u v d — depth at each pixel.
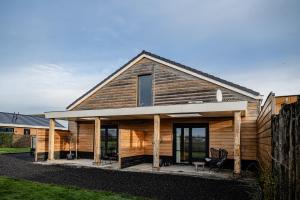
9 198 5.84
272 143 5.08
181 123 13.40
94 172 10.39
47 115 13.73
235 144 9.47
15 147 24.91
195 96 12.88
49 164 12.68
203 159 12.68
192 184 8.12
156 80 13.99
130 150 12.38
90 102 15.84
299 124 2.96
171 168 11.57
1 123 24.86
